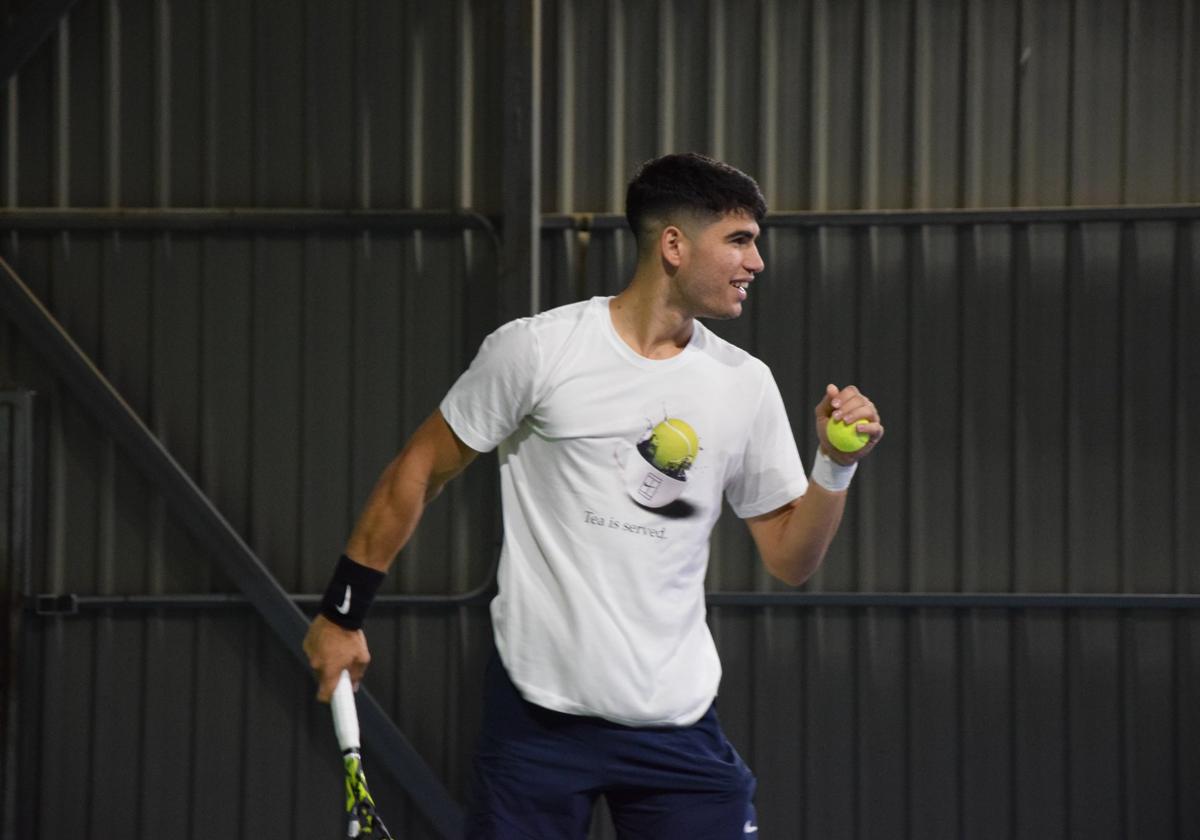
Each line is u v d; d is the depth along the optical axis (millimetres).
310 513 13797
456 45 13562
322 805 13836
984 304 13258
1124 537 13172
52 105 13859
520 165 13242
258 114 13758
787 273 13383
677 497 6320
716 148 13422
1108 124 13203
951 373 13289
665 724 6355
